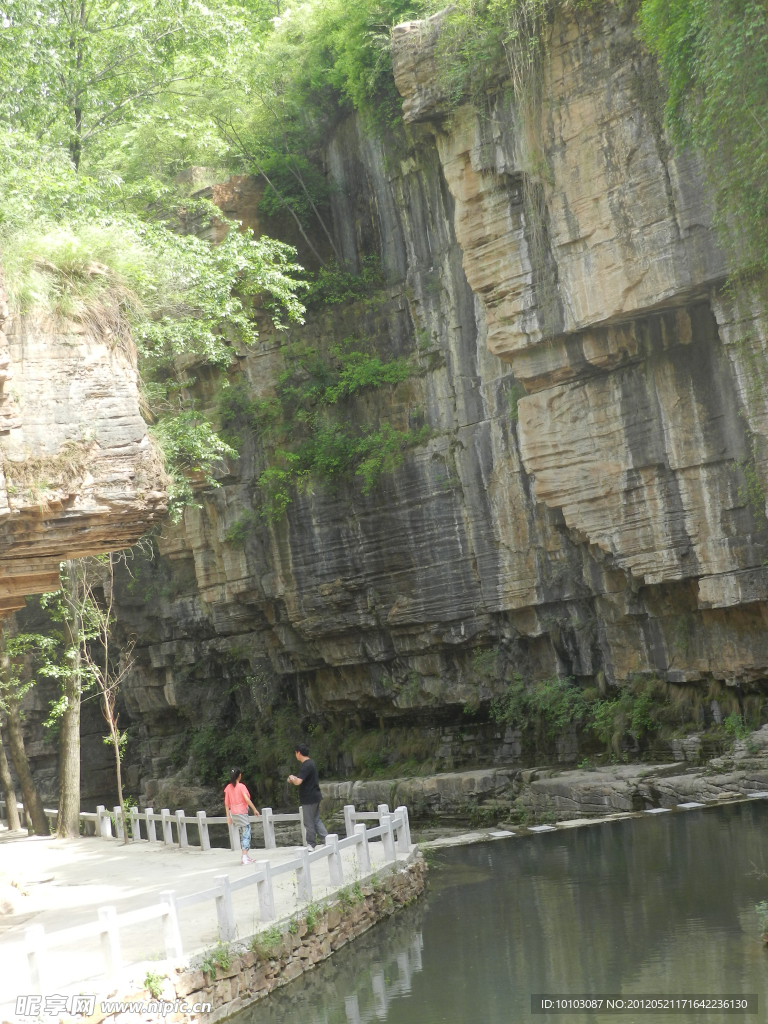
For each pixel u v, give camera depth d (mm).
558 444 23703
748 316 18812
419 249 28531
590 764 24312
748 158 14758
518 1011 8633
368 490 28719
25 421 10414
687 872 13516
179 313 20828
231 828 18391
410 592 28500
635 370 22344
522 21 21328
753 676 22094
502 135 22438
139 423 11141
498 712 27500
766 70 13648
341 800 27484
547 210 21953
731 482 21188
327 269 31031
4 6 18219
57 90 20359
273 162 31297
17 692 25094
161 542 35125
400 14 26938
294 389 30234
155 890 14250
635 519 22828
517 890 13984
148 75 22828
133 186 23781
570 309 21828
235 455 22562
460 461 27234
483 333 26656
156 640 38281
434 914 13000
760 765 20281
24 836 25000
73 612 23484
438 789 25094
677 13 16234
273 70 31203
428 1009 8992
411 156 28266
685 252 19625
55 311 10805
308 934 11164
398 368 28594
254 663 35312
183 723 39500
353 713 32531
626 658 24875
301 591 30844
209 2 23203
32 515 10453
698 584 22312
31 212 16906
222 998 9406
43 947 7879
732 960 9273
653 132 19891
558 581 25625
